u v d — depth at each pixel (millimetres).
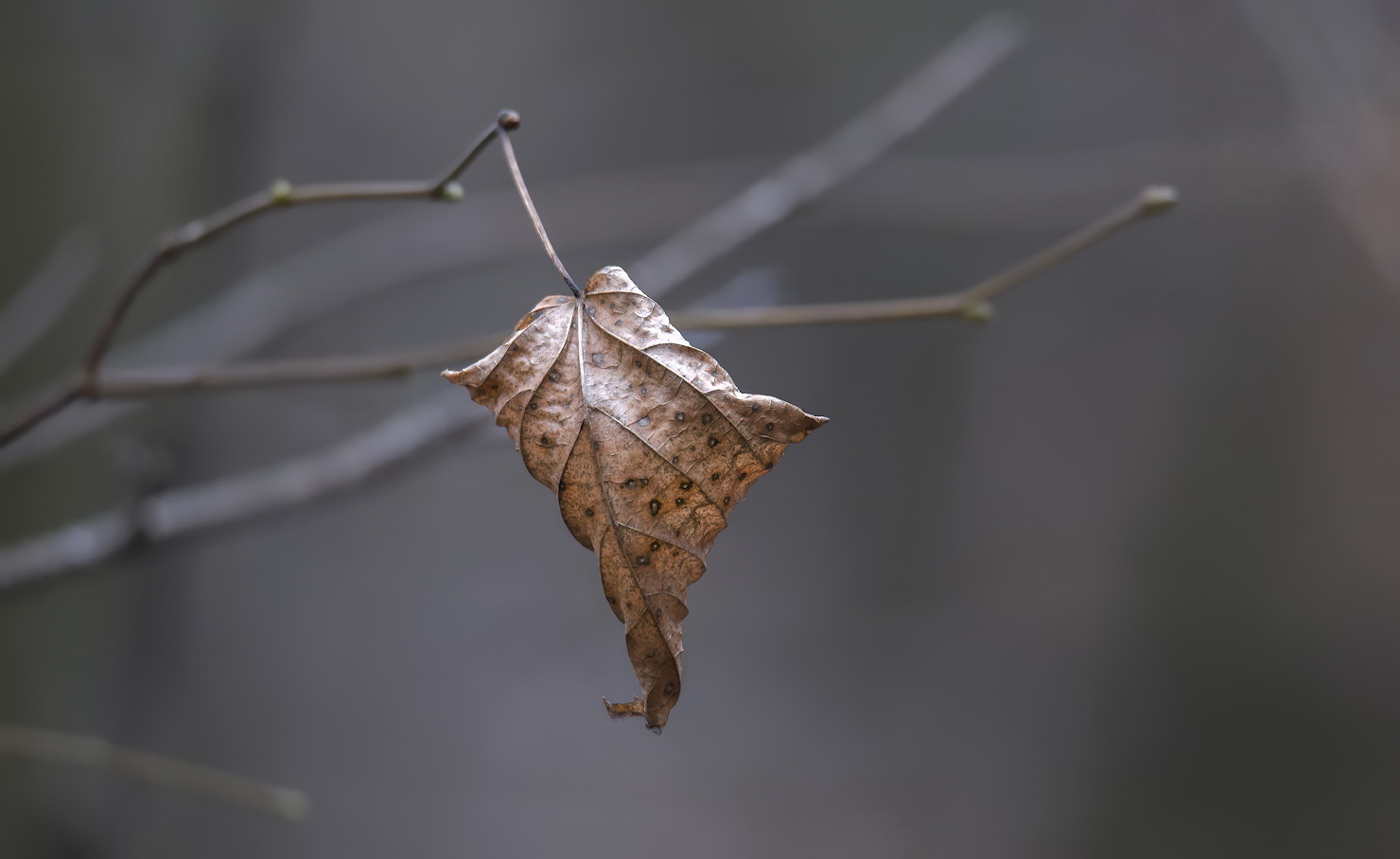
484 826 2572
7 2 1599
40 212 1596
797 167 1138
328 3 2396
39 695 1442
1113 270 2869
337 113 2494
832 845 2695
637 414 727
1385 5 1648
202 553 2230
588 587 2930
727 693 3021
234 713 2254
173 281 1717
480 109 2873
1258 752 2771
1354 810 2629
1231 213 2590
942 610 3111
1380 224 1630
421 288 1959
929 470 3201
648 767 2852
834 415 3184
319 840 2361
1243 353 2812
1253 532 2881
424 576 2725
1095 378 3018
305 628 2500
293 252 2453
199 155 1771
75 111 1640
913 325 3020
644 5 2986
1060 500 3098
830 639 3078
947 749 2893
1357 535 2807
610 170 2990
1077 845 2686
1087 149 2609
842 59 2938
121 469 899
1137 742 2844
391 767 2535
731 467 728
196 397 1804
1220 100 2439
